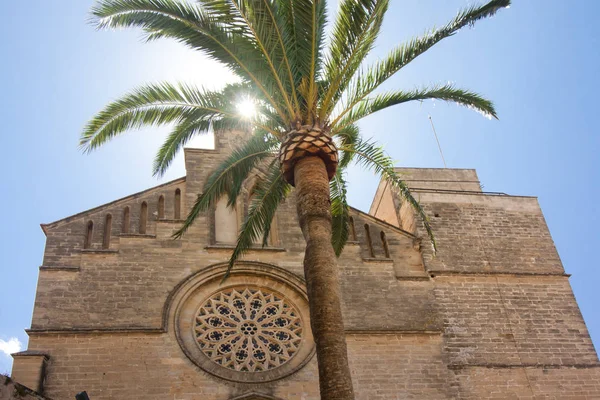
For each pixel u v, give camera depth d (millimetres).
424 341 29719
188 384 26469
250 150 24578
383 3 21625
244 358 28000
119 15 21797
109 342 26781
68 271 28297
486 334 30562
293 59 21891
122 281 28531
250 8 21188
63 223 29844
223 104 23828
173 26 21859
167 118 23828
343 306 30188
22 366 25328
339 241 27594
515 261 33469
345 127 24344
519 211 35656
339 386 16875
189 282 29172
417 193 35344
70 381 25625
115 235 30156
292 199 32812
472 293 31797
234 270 30000
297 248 31375
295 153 20797
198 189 32344
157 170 25547
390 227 33562
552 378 29734
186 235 30406
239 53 21875
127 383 26031
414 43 22891
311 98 21562
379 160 24719
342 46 22219
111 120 23438
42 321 26781
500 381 29281
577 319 31766
